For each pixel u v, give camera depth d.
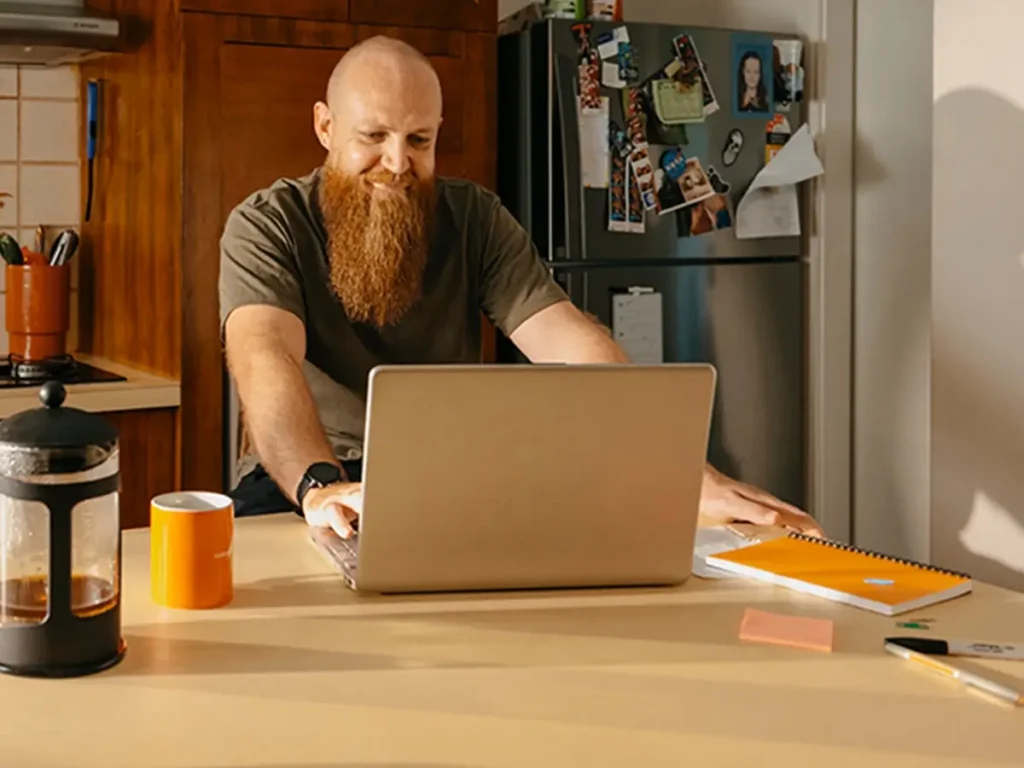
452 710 1.05
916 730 1.02
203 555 1.30
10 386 2.58
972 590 1.43
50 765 0.93
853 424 3.46
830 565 1.48
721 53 3.10
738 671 1.15
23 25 2.62
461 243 2.38
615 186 2.96
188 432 2.64
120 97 2.88
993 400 2.86
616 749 0.97
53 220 3.09
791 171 3.18
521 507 1.36
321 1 2.72
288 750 0.96
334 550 1.49
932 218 3.00
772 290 3.23
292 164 2.72
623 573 1.41
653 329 3.05
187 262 2.62
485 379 1.30
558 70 2.88
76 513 1.11
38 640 1.10
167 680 1.11
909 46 3.23
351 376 2.30
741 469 3.24
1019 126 2.75
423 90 2.24
